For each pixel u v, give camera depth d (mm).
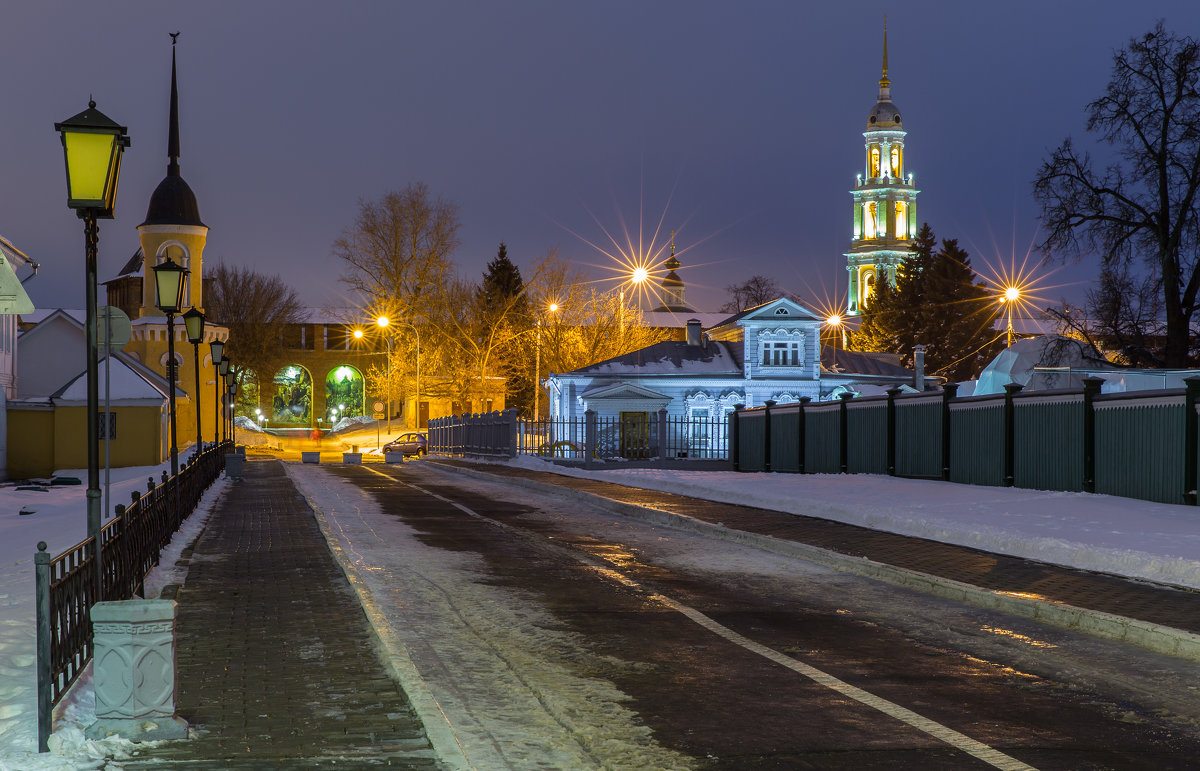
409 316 77062
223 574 12336
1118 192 39906
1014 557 13859
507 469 36656
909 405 25797
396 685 7262
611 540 16938
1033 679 8117
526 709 7090
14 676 7520
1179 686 7934
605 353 77625
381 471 40031
